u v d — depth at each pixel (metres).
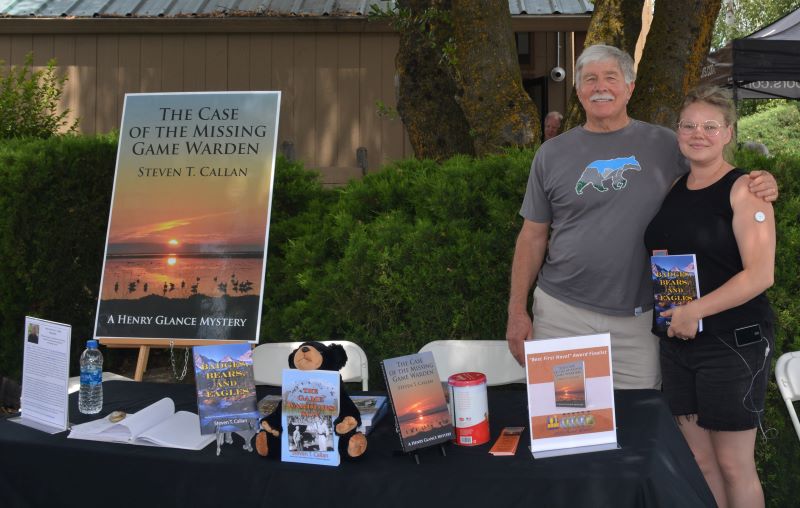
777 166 3.09
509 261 3.20
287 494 1.75
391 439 1.98
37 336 2.22
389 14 4.17
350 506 1.70
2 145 4.23
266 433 1.84
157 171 3.78
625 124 2.61
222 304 3.58
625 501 1.60
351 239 3.37
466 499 1.66
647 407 2.13
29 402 2.23
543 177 2.69
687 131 2.32
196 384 1.94
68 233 4.27
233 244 3.63
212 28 7.08
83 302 4.49
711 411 2.30
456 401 1.91
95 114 7.38
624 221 2.52
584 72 2.54
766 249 2.19
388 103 7.28
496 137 3.95
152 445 1.97
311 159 7.36
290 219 4.13
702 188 2.35
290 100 7.32
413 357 1.88
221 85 7.32
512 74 4.00
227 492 1.80
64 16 7.06
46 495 1.98
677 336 2.29
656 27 3.91
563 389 1.85
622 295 2.57
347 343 3.04
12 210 3.97
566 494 1.62
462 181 3.27
